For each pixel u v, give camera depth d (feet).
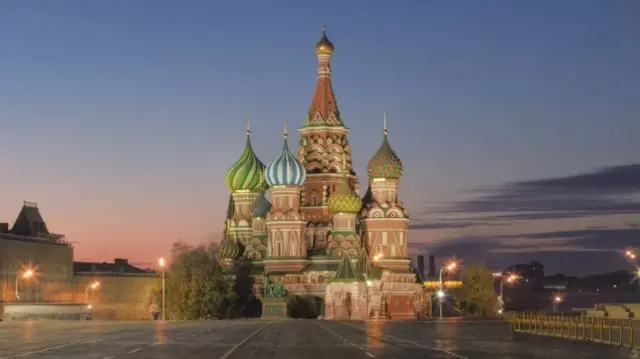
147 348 215.92
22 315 533.55
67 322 429.79
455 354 198.29
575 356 192.54
